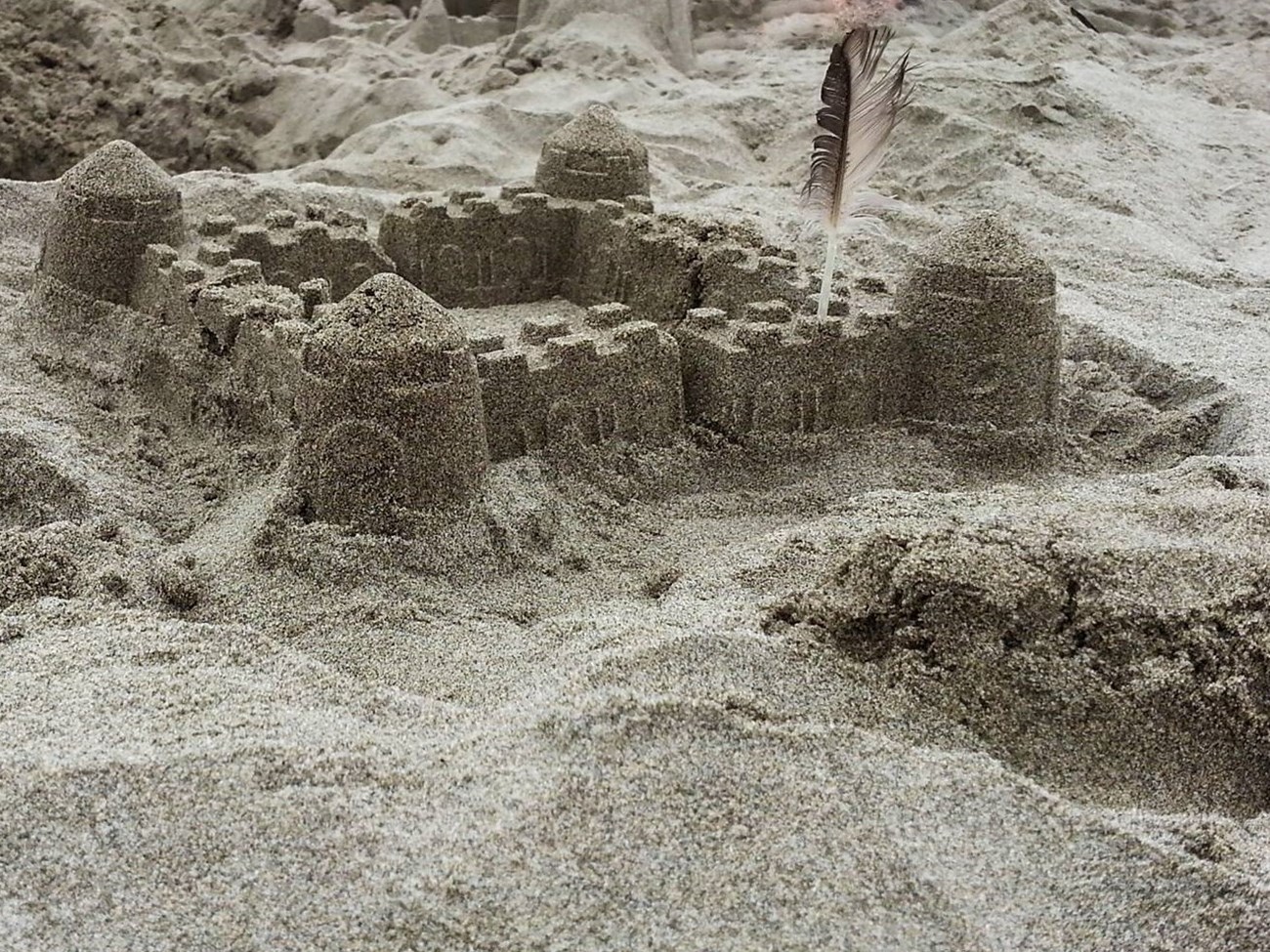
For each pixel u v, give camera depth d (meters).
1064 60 1.50
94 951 0.35
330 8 1.69
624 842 0.39
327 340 0.57
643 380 0.70
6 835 0.38
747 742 0.43
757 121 1.38
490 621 0.56
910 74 1.37
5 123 1.44
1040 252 1.05
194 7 1.69
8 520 0.66
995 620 0.47
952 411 0.73
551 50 1.50
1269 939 0.37
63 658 0.48
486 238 0.90
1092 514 0.52
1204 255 1.09
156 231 0.78
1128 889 0.39
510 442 0.66
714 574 0.57
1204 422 0.75
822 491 0.69
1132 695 0.46
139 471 0.68
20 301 0.83
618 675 0.46
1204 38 1.77
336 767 0.42
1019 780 0.42
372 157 1.25
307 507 0.59
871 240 1.05
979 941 0.37
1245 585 0.47
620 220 0.88
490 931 0.36
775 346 0.70
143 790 0.40
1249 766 0.46
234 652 0.50
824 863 0.39
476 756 0.42
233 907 0.36
